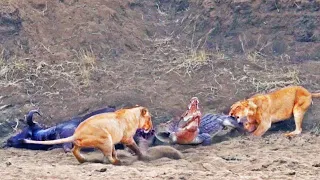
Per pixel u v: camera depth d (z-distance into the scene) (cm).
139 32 2897
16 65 2603
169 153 1944
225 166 1812
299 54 2767
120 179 1598
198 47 2830
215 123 2189
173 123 2177
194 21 2967
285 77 2534
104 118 1858
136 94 2444
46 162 1903
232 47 2838
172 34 2936
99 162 1881
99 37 2788
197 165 1834
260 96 2223
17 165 1816
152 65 2666
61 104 2420
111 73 2589
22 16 2800
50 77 2562
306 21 2861
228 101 2417
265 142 2142
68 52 2714
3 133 2294
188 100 2420
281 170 1733
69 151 2045
